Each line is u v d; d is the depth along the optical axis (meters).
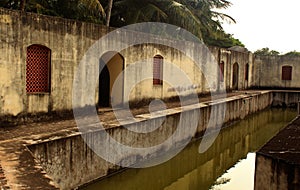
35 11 17.08
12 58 9.53
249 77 29.52
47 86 10.80
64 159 8.30
